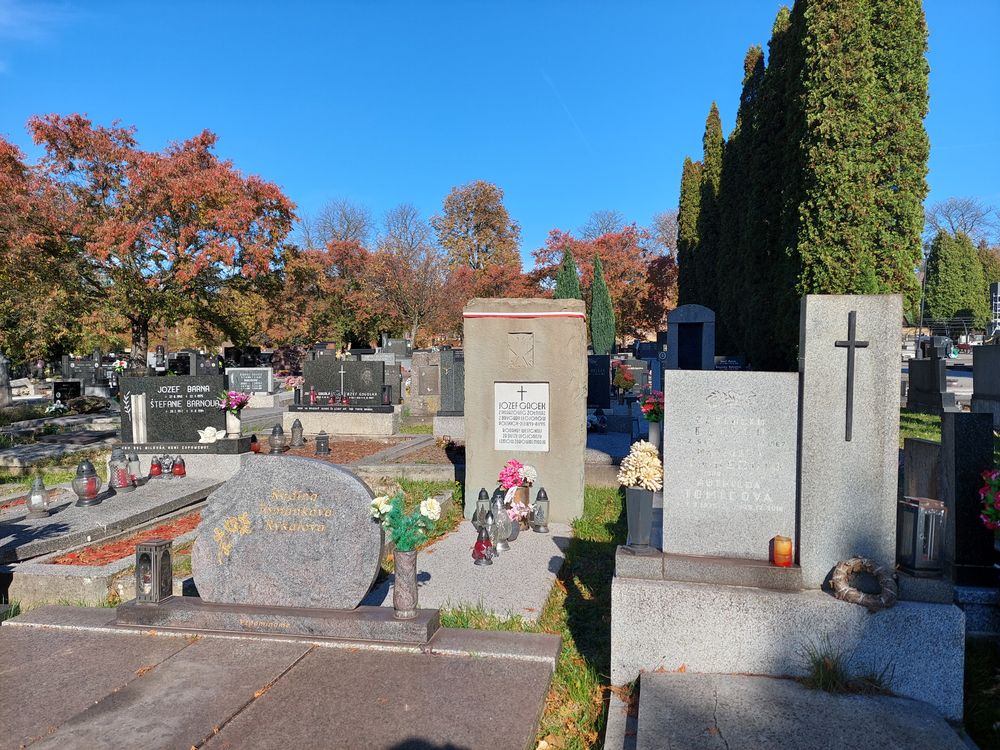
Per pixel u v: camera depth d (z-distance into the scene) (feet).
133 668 15.67
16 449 53.42
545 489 30.71
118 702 14.07
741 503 16.49
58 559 24.86
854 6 50.88
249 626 17.49
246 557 18.30
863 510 15.52
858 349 15.55
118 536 28.02
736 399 16.55
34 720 13.37
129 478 33.73
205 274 102.06
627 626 15.72
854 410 15.56
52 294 95.04
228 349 146.41
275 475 18.22
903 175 51.65
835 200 51.31
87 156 95.14
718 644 15.38
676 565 16.06
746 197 86.17
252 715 13.50
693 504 16.74
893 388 15.38
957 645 14.23
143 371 99.81
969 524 18.65
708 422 16.69
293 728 12.99
